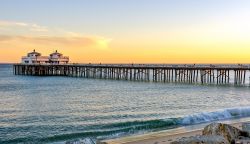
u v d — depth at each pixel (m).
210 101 40.75
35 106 35.81
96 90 55.72
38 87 62.56
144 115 29.45
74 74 99.88
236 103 39.09
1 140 19.73
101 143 14.50
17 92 52.84
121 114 30.06
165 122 23.72
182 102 39.69
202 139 12.91
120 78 80.25
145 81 72.44
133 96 46.34
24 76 98.88
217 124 15.43
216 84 63.25
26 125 24.58
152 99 42.69
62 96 46.69
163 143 16.67
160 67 69.25
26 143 19.03
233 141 14.51
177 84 64.19
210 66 64.38
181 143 12.92
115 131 21.33
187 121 24.23
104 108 34.28
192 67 65.00
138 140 17.72
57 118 27.86
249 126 17.08
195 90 53.59
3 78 91.31
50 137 20.30
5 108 34.25
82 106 35.88
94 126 23.73
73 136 20.39
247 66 59.59
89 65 86.38
